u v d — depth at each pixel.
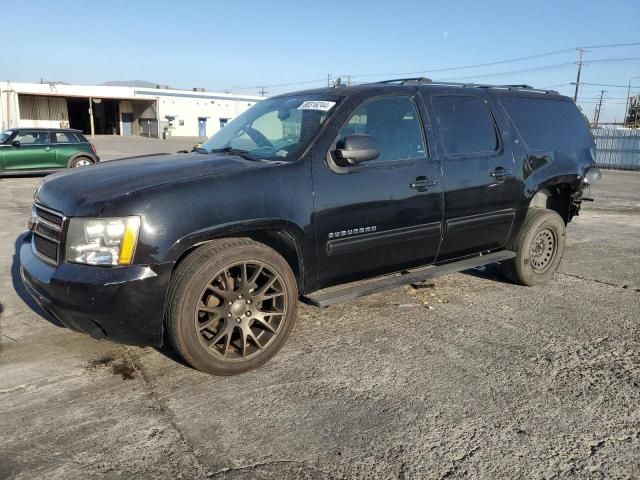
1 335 4.23
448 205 4.58
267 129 4.34
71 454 2.76
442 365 3.80
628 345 4.18
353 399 3.32
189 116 55.72
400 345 4.13
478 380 3.58
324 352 3.99
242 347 3.58
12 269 6.11
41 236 3.61
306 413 3.16
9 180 15.66
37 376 3.57
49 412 3.15
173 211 3.26
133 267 3.16
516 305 5.08
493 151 4.99
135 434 2.94
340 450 2.81
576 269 6.46
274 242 3.85
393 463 2.71
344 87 4.38
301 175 3.75
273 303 3.75
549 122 5.65
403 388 3.46
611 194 15.27
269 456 2.76
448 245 4.73
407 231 4.34
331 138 3.94
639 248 7.77
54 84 47.00
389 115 4.32
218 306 3.52
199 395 3.35
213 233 3.38
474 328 4.49
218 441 2.88
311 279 3.92
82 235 3.21
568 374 3.69
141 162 3.96
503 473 2.64
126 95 50.91
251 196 3.52
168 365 3.74
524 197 5.25
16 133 15.90
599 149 29.11
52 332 4.30
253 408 3.21
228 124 4.98
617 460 2.75
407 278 4.45
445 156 4.58
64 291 3.18
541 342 4.22
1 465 2.67
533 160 5.30
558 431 3.00
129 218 3.16
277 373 3.65
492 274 6.10
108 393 3.37
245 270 3.52
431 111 4.59
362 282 4.55
